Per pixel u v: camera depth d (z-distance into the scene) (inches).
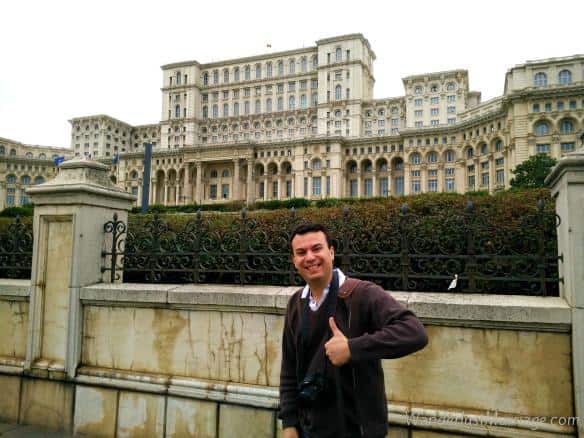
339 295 76.0
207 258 171.2
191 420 138.0
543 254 122.7
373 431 69.3
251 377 135.4
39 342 159.3
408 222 141.5
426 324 119.4
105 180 169.5
